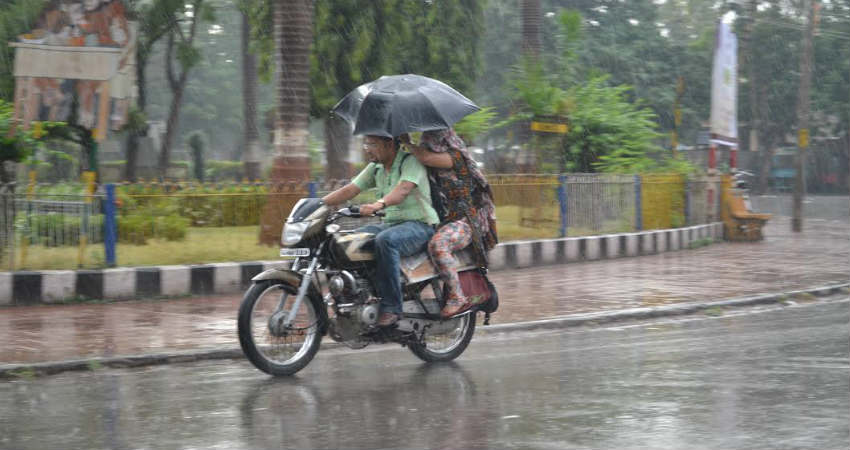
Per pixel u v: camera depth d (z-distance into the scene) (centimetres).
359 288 1080
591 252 2678
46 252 1772
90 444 759
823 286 2038
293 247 1072
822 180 9612
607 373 1068
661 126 7894
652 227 3064
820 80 8631
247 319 1044
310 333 1098
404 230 1092
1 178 2006
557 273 2325
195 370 1138
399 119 1058
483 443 748
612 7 8062
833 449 721
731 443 740
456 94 1116
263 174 5928
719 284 2070
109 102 3722
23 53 3666
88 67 3703
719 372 1064
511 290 1956
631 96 7612
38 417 863
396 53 4978
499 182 2492
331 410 884
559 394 947
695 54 8050
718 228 3538
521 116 3158
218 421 841
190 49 5484
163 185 1981
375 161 1107
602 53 7506
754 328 1472
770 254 2933
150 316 1571
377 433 788
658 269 2422
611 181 2842
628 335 1416
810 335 1371
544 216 2614
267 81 4941
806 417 827
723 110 3581
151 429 810
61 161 4512
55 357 1184
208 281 1883
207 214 1991
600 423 811
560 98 3055
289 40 2378
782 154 9875
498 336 1424
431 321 1139
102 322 1498
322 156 6919
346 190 1109
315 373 1100
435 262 1121
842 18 8406
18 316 1566
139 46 4872
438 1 5191
